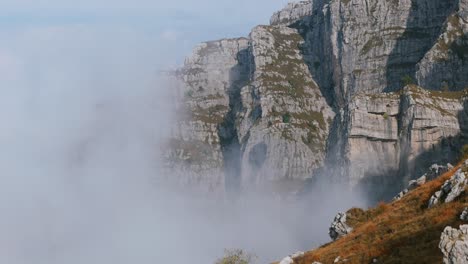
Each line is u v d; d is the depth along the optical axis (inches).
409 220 2773.1
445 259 1807.3
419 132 7628.0
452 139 7519.7
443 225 2491.4
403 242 2522.1
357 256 2596.0
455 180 2758.4
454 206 2605.8
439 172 3659.0
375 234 2807.6
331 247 2933.1
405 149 7765.8
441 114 7618.1
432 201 2827.3
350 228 3221.0
